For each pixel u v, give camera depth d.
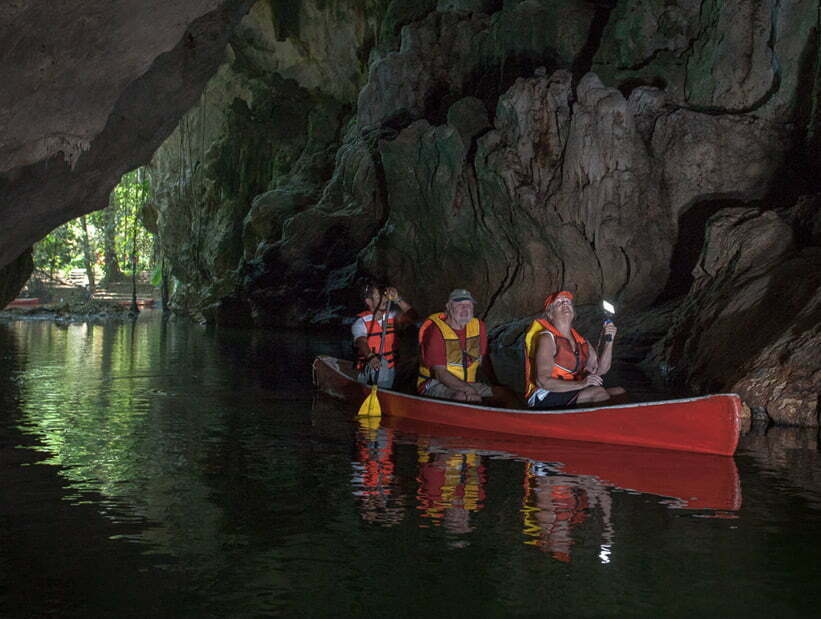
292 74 24.81
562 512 3.91
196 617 2.66
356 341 7.68
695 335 9.48
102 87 5.01
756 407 7.12
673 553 3.31
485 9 19.34
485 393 6.69
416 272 17.59
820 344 7.09
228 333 18.58
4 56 4.30
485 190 15.41
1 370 10.27
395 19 21.09
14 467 4.82
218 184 26.42
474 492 4.30
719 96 13.66
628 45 15.34
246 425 6.39
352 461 5.07
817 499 4.23
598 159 13.70
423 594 2.86
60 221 6.48
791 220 10.39
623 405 5.61
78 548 3.33
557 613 2.71
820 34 12.33
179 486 4.39
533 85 14.78
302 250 20.72
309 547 3.35
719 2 13.75
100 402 7.55
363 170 19.70
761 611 2.75
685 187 13.23
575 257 14.19
